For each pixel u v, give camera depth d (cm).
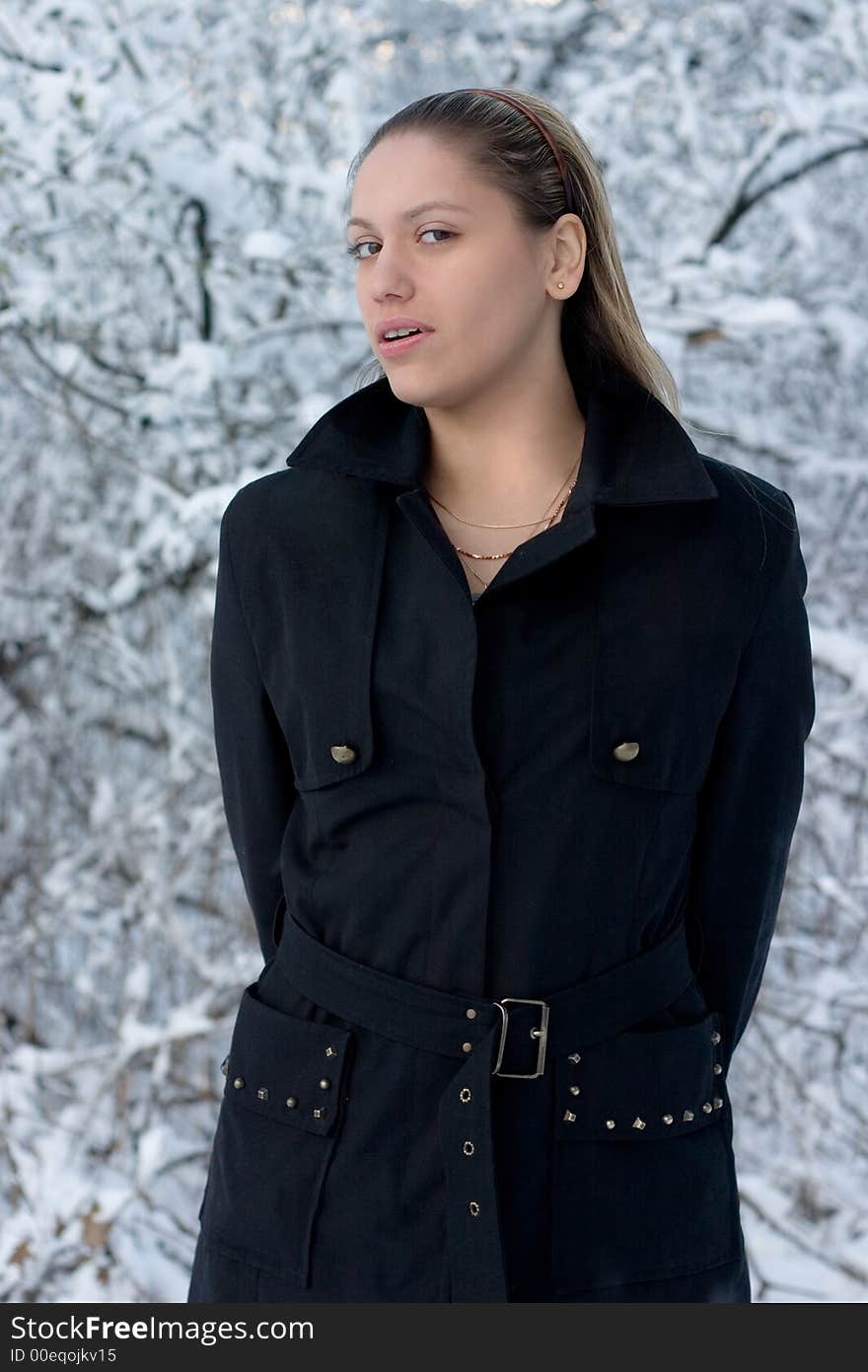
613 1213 126
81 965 355
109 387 347
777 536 137
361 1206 127
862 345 370
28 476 365
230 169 342
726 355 378
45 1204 279
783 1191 318
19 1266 274
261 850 153
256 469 335
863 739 347
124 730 367
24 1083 312
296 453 135
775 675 137
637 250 375
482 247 125
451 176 124
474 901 125
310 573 137
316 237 347
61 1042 348
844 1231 304
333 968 132
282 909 152
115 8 339
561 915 126
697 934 145
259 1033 136
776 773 141
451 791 127
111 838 349
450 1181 123
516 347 128
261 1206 132
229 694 148
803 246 368
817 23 380
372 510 135
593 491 127
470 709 125
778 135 369
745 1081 340
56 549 367
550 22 380
